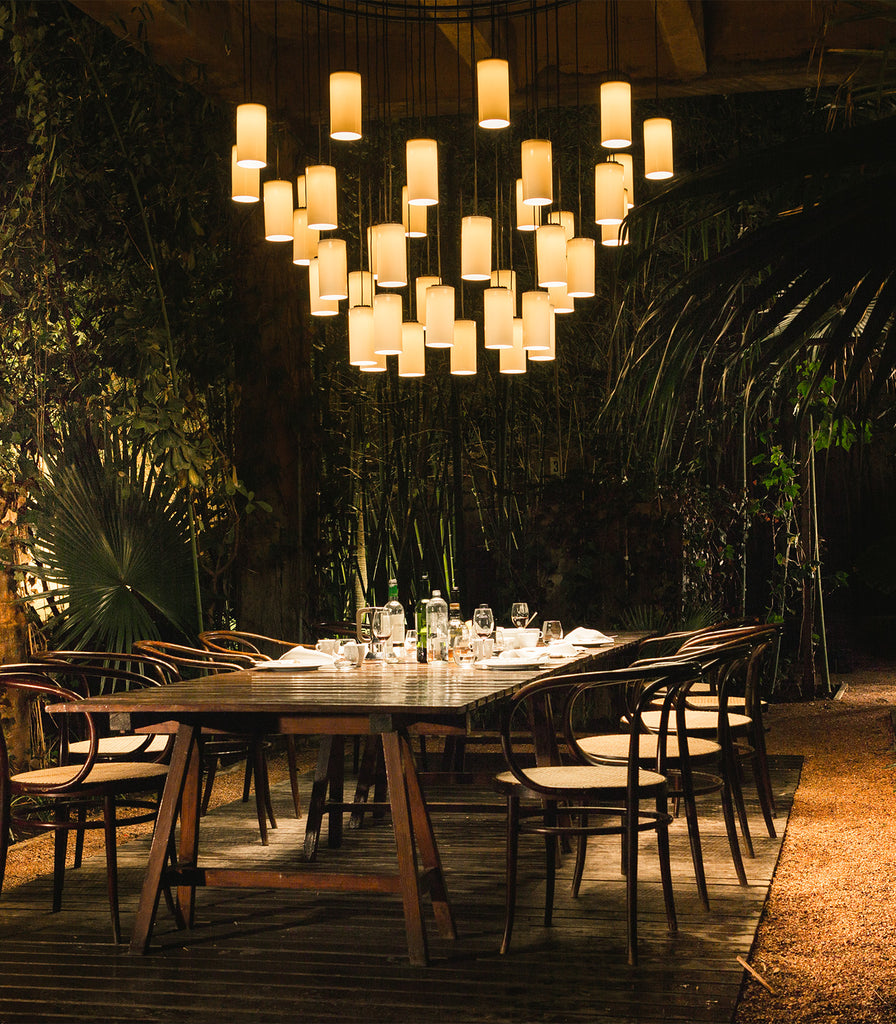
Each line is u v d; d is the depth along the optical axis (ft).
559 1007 9.48
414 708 10.44
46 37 19.75
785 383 15.31
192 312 21.83
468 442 27.04
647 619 25.53
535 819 16.31
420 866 14.12
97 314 21.18
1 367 19.89
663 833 11.31
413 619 26.53
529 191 14.35
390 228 14.58
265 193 15.35
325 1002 9.75
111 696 11.73
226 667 15.55
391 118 24.47
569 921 11.78
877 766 20.03
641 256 12.48
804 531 28.76
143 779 11.93
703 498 26.91
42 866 14.98
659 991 9.76
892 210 9.64
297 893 13.25
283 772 21.84
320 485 25.32
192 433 22.61
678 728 12.50
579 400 26.73
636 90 23.35
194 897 11.97
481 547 27.07
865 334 9.87
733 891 12.70
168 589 19.17
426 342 15.48
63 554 17.88
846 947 10.81
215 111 22.62
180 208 21.12
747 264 10.23
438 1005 9.60
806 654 28.68
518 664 14.05
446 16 20.90
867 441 26.21
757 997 9.68
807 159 10.43
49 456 18.74
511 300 15.39
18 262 19.95
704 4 22.61
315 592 24.44
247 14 22.11
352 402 26.63
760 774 15.39
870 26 21.83
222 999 9.88
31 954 11.16
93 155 20.30
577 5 22.90
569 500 26.03
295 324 23.49
